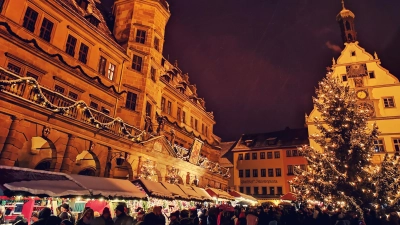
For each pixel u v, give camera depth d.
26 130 13.73
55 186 10.22
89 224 7.22
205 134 43.84
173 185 20.52
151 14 28.23
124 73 25.06
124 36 26.88
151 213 5.68
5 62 15.42
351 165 21.73
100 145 18.70
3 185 8.52
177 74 40.78
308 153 25.05
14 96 12.91
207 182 36.31
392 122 35.94
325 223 15.17
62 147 15.80
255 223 11.38
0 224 9.74
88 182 12.20
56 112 15.26
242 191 53.78
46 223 6.25
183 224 7.42
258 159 54.50
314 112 40.41
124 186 14.29
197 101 42.81
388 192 19.17
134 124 24.23
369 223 13.60
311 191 22.66
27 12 17.34
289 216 16.20
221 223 11.97
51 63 18.17
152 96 27.25
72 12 20.19
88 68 21.25
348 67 40.84
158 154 24.53
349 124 23.17
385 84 38.06
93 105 21.30
